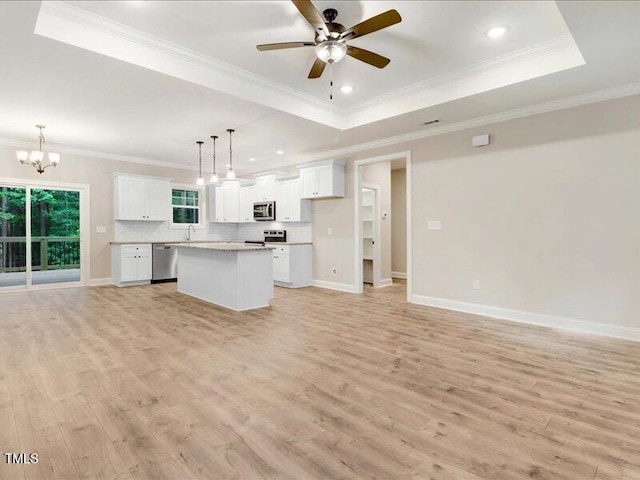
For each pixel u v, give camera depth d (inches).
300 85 156.9
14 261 238.2
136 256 257.8
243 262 181.2
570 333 142.7
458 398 88.9
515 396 90.0
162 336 137.8
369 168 258.1
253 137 208.1
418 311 181.3
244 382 97.7
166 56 123.6
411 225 201.9
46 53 109.3
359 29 94.7
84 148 241.3
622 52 107.7
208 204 323.0
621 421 78.5
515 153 162.1
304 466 63.5
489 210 170.9
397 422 78.0
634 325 134.2
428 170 193.6
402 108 165.5
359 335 140.4
